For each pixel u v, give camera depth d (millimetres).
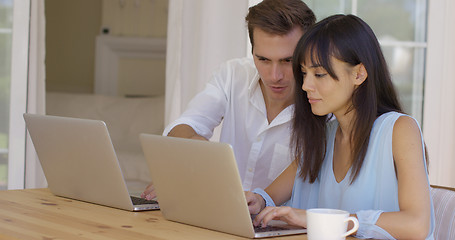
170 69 2979
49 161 1790
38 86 3166
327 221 1209
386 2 3225
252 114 2090
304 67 1499
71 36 5195
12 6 3043
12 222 1448
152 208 1652
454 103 3295
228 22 2918
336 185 1616
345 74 1468
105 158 1604
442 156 3289
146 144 1487
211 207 1388
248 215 1320
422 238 1360
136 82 5043
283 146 2055
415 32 3279
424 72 3289
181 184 1434
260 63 1858
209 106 2115
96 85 5066
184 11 2941
